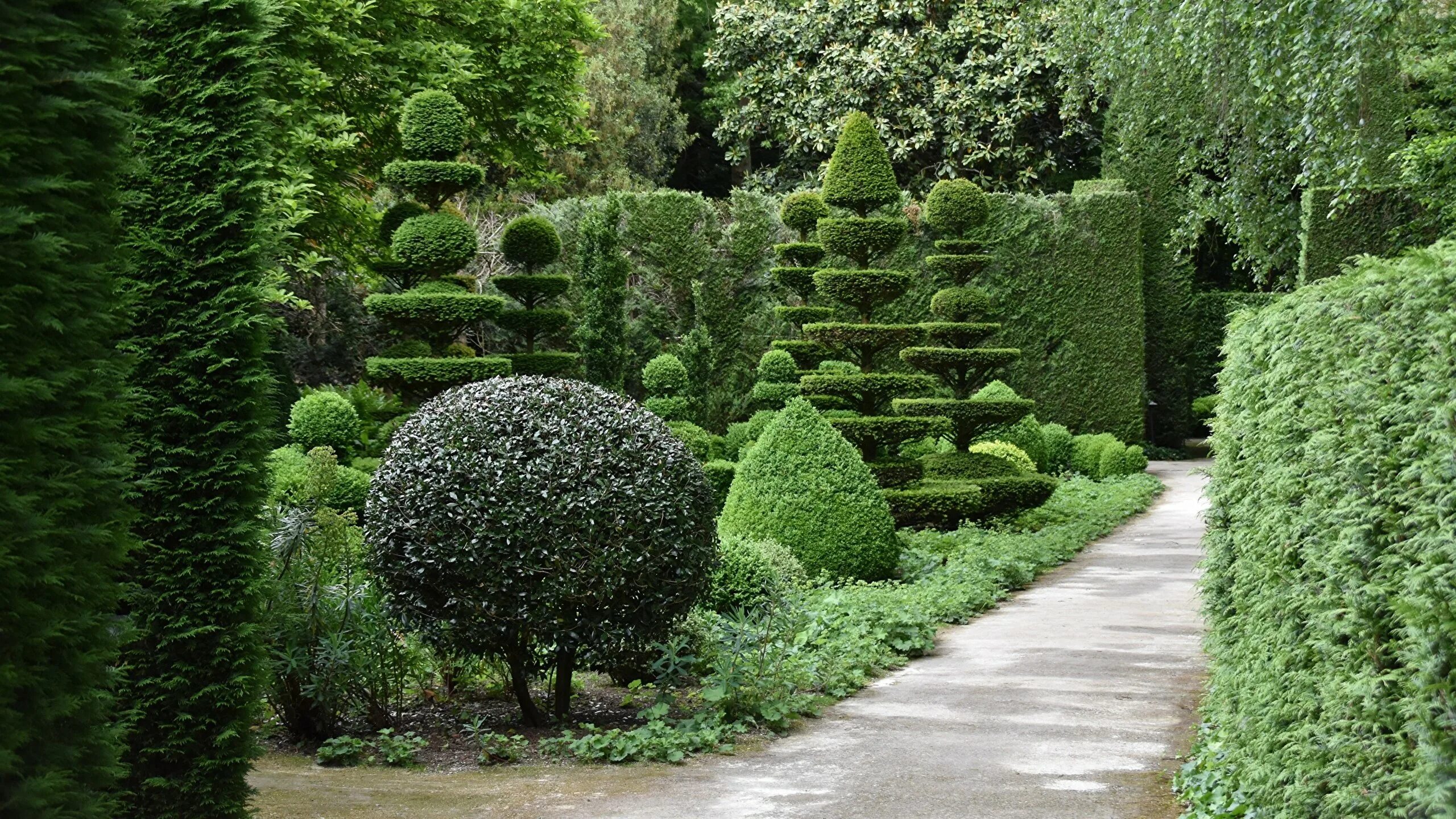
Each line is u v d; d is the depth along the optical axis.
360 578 6.52
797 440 11.28
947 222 15.34
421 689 6.86
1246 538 4.64
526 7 15.81
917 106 26.73
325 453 6.29
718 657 7.04
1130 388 23.70
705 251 22.20
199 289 4.47
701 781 5.30
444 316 12.69
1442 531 2.64
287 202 11.96
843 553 10.87
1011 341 23.78
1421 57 15.33
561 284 15.36
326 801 4.97
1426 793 2.49
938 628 9.18
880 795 4.99
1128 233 23.62
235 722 4.46
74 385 2.82
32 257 2.61
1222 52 12.01
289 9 12.55
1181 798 4.82
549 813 4.80
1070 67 15.38
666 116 29.80
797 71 27.59
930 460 15.39
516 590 5.91
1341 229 20.17
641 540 6.03
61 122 2.78
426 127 12.90
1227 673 4.91
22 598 2.58
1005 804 4.81
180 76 4.51
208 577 4.43
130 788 4.36
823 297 22.06
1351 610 3.02
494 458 5.94
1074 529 14.52
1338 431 3.36
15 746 2.54
